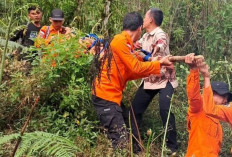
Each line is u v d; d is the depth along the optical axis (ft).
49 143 10.43
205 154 14.05
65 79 17.66
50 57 17.35
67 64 17.46
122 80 15.98
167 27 24.64
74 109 17.43
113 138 15.70
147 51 17.58
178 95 20.94
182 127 19.12
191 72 13.39
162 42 17.15
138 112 17.89
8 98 17.02
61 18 20.27
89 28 22.94
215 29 23.91
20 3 23.67
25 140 10.52
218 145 14.39
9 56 18.97
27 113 16.93
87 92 17.37
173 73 17.70
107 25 22.63
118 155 14.70
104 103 15.84
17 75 17.30
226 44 23.98
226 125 19.11
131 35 16.30
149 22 17.66
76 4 23.68
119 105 16.11
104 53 15.88
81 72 17.78
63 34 19.51
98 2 22.91
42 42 17.98
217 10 24.76
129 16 16.37
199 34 24.44
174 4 25.09
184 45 24.98
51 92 17.54
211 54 23.95
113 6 22.82
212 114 13.37
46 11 24.22
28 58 19.52
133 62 15.44
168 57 15.21
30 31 21.18
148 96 17.80
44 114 16.96
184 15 25.30
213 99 13.44
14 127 16.62
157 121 19.22
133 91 19.16
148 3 24.59
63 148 10.34
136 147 17.06
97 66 15.99
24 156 13.33
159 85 17.48
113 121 15.72
